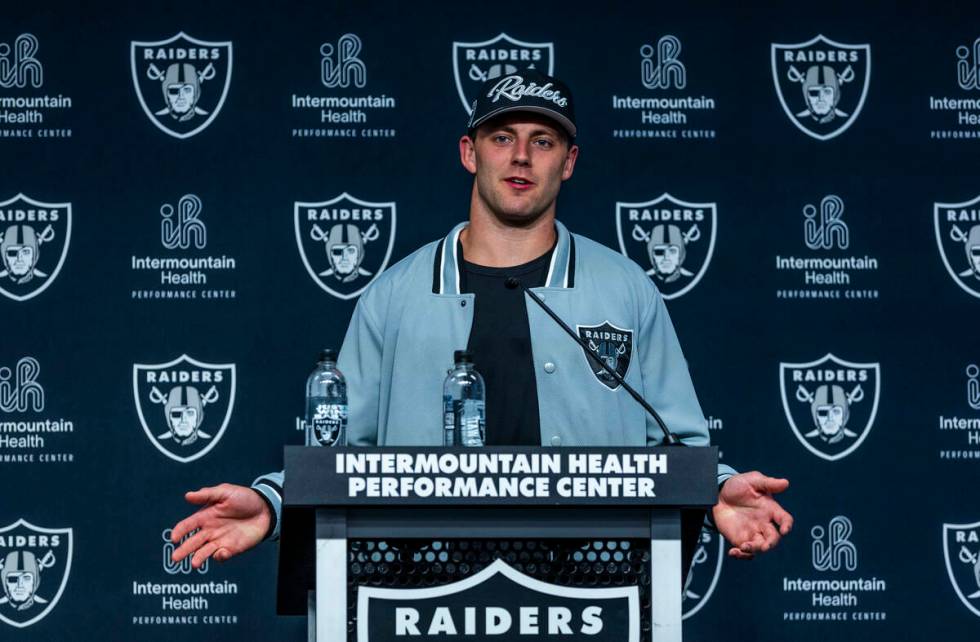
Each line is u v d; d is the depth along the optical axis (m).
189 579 7.97
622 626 3.83
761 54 8.46
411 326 5.28
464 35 8.42
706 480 3.79
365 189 8.32
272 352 8.19
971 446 8.23
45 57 8.29
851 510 8.16
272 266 8.23
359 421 5.43
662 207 8.36
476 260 5.40
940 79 8.48
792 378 8.27
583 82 8.42
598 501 3.78
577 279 5.34
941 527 8.16
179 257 8.21
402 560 3.85
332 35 8.39
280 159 8.30
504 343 5.22
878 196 8.40
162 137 8.29
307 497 3.73
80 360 8.10
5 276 8.13
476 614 3.82
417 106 8.38
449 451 3.77
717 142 8.41
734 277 8.33
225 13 8.38
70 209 8.20
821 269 8.34
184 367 8.14
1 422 8.02
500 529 3.81
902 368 8.28
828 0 8.51
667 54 8.44
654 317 5.46
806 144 8.41
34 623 7.90
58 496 8.00
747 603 8.09
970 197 8.40
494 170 5.22
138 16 8.35
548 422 5.12
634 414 5.26
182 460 8.08
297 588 4.26
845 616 8.09
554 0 8.46
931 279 8.34
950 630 8.09
